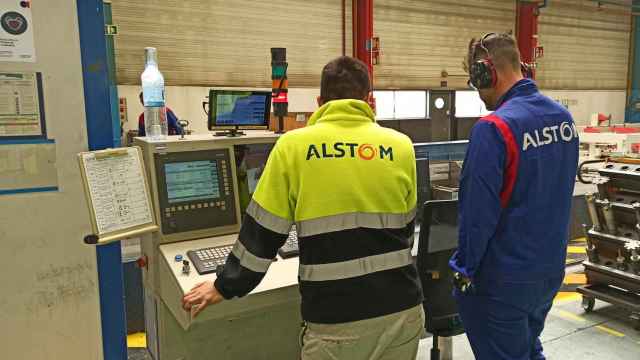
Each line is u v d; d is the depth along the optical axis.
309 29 6.41
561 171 1.58
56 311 1.70
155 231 1.72
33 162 1.62
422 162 2.95
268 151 2.08
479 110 8.02
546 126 1.56
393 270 1.34
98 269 1.75
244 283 1.31
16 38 1.55
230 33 5.91
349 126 1.34
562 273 1.64
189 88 5.74
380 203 1.32
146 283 2.01
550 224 1.57
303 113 5.93
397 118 7.16
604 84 9.48
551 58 8.64
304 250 1.30
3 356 1.64
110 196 1.59
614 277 3.01
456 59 7.63
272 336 2.03
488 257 1.59
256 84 6.14
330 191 1.28
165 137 1.94
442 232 1.98
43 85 1.61
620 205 2.90
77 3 1.63
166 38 5.55
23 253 1.63
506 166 1.52
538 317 1.69
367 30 6.62
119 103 5.22
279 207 1.29
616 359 2.61
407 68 7.23
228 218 1.91
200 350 1.90
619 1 9.03
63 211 1.67
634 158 2.96
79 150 1.68
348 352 1.30
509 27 8.04
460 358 2.61
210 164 1.89
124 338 1.83
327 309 1.28
